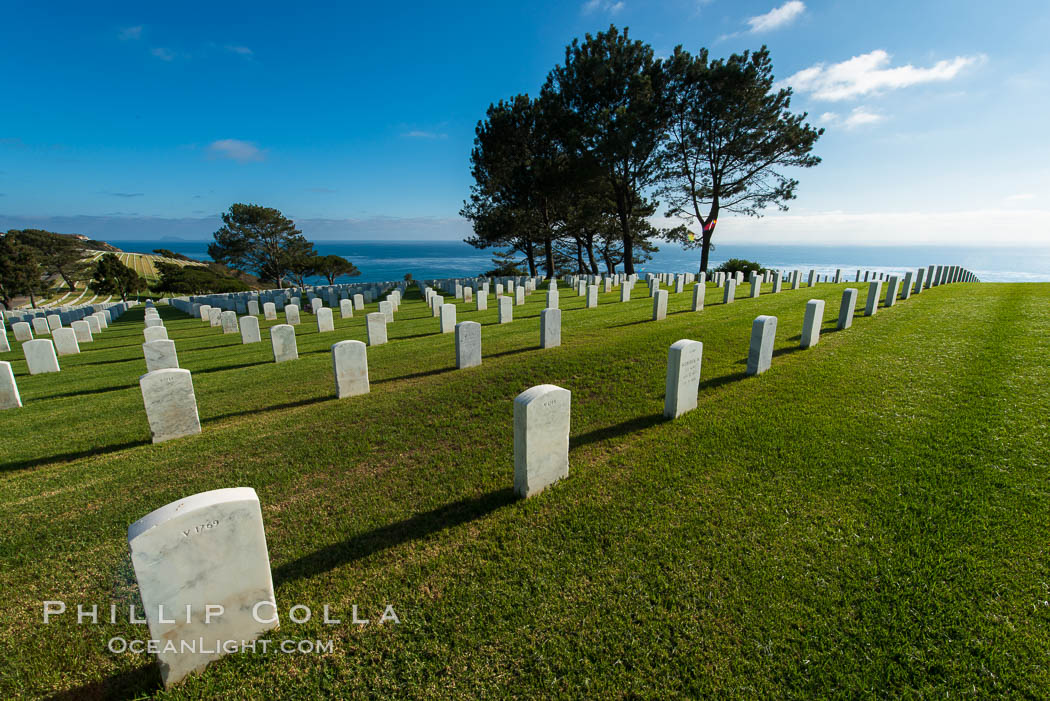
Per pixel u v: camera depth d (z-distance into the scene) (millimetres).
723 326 12789
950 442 5688
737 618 3398
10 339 22734
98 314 25281
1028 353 8969
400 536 4617
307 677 3111
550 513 4832
